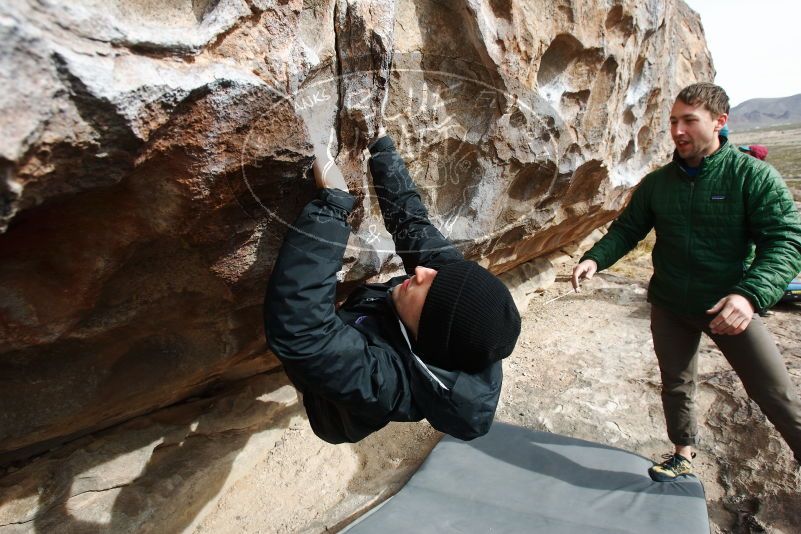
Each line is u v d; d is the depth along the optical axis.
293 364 1.03
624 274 4.60
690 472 2.11
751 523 1.99
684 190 1.78
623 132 3.29
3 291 0.98
